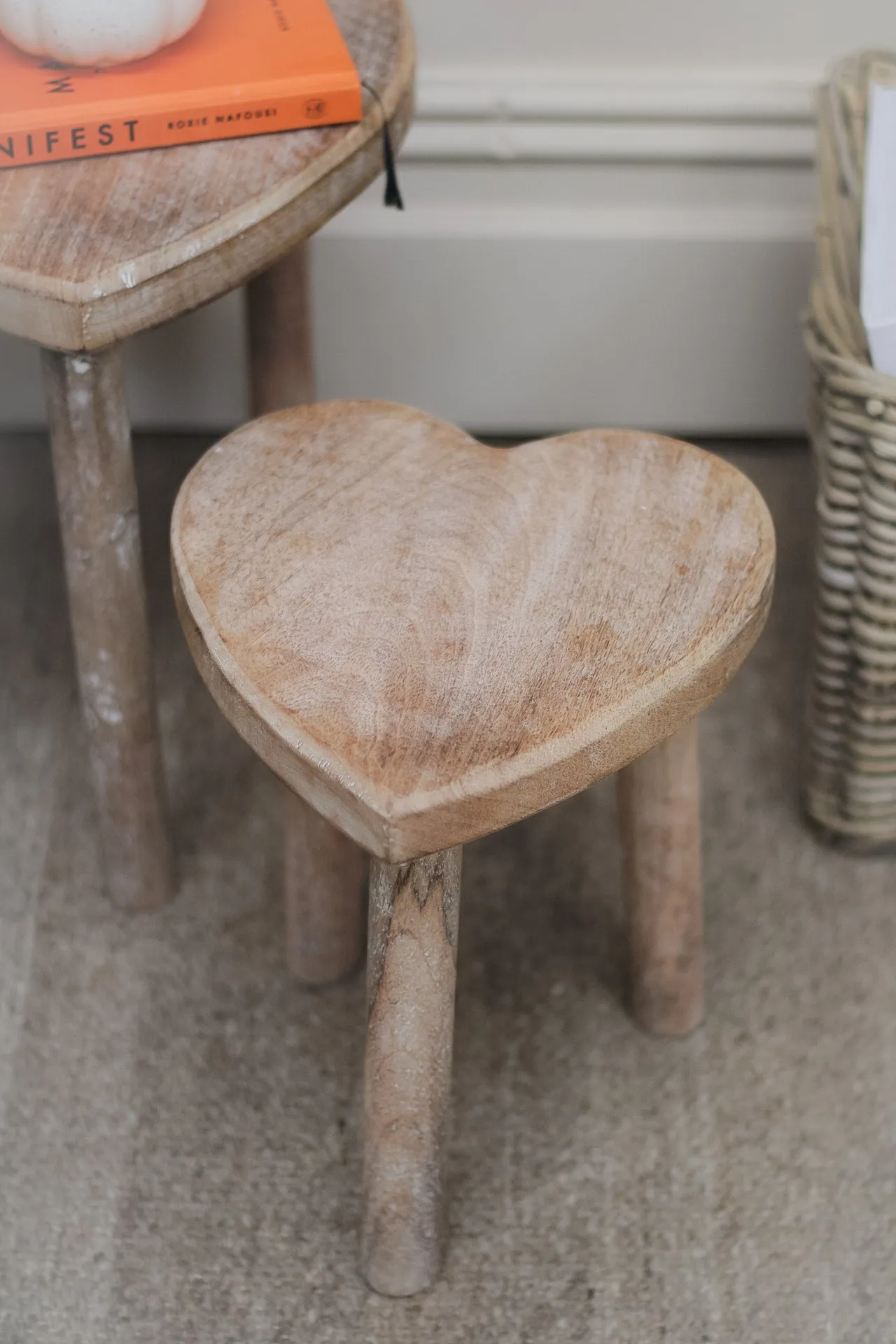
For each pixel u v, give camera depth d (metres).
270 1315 0.76
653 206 1.17
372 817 0.55
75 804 1.00
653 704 0.59
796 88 1.12
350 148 0.73
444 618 0.61
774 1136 0.84
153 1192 0.81
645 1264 0.78
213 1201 0.81
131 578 0.80
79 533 0.77
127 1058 0.87
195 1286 0.77
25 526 1.19
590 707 0.58
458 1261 0.78
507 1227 0.80
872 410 0.75
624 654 0.60
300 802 0.80
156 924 0.94
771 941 0.94
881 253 0.78
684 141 1.12
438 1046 0.67
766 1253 0.79
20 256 0.65
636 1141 0.84
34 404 1.24
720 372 1.25
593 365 1.24
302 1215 0.80
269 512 0.66
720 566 0.64
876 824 0.97
